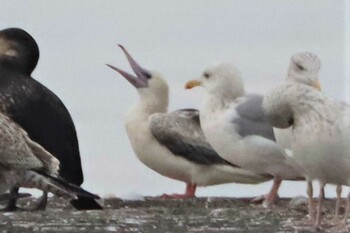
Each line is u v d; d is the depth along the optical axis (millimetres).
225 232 13312
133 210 15297
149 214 14703
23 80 17375
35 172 15180
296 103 13367
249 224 13906
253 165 17797
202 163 19594
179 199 18234
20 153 15133
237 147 17797
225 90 18250
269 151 17469
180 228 13539
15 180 15195
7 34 17828
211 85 18359
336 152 13148
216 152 19047
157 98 20531
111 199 17812
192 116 19984
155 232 13281
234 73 18312
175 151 19766
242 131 17766
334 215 14406
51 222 13766
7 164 15133
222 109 18203
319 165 13320
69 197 15148
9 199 15867
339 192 13703
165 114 19984
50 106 17297
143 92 20531
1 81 17297
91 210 15430
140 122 20109
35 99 17188
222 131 17938
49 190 15156
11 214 14531
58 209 16156
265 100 13742
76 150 17391
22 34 17875
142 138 19969
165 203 17609
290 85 13492
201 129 19797
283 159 17406
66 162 17172
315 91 13391
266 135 17609
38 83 17469
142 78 20656
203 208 16141
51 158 15258
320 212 13570
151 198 18438
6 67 17500
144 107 20391
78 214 14508
